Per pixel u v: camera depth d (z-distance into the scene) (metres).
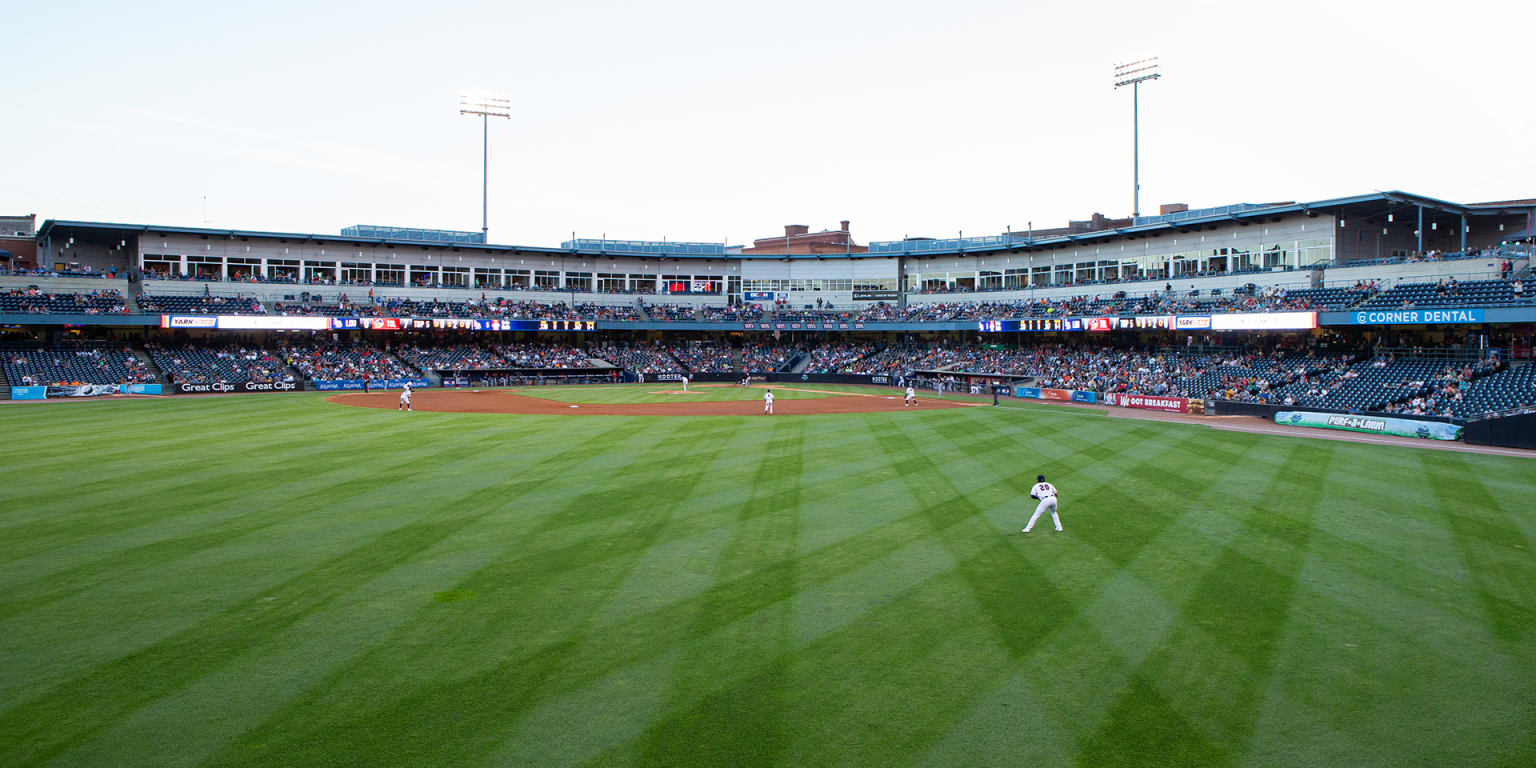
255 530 17.81
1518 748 8.86
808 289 94.81
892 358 83.38
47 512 19.42
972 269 89.38
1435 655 11.23
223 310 70.69
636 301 92.56
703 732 9.21
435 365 76.94
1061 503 20.67
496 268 88.88
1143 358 63.59
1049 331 72.12
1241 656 11.21
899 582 14.36
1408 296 50.12
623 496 21.47
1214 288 65.62
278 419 41.19
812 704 9.88
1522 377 39.78
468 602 13.34
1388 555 15.98
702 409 48.91
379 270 83.38
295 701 9.89
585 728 9.28
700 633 12.05
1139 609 12.99
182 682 10.38
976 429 37.00
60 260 74.50
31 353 62.09
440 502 20.67
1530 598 13.49
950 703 9.91
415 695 10.05
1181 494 21.80
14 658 11.09
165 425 38.00
